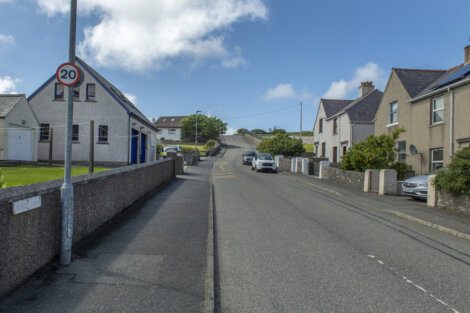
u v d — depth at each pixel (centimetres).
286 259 742
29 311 463
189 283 582
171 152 2459
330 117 3959
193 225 985
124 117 3000
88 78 3008
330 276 648
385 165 2098
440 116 2153
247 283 611
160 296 529
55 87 3006
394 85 2659
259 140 8506
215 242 866
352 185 2197
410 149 2386
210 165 4047
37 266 585
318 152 4434
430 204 1464
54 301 495
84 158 2980
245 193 1758
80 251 718
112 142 2980
